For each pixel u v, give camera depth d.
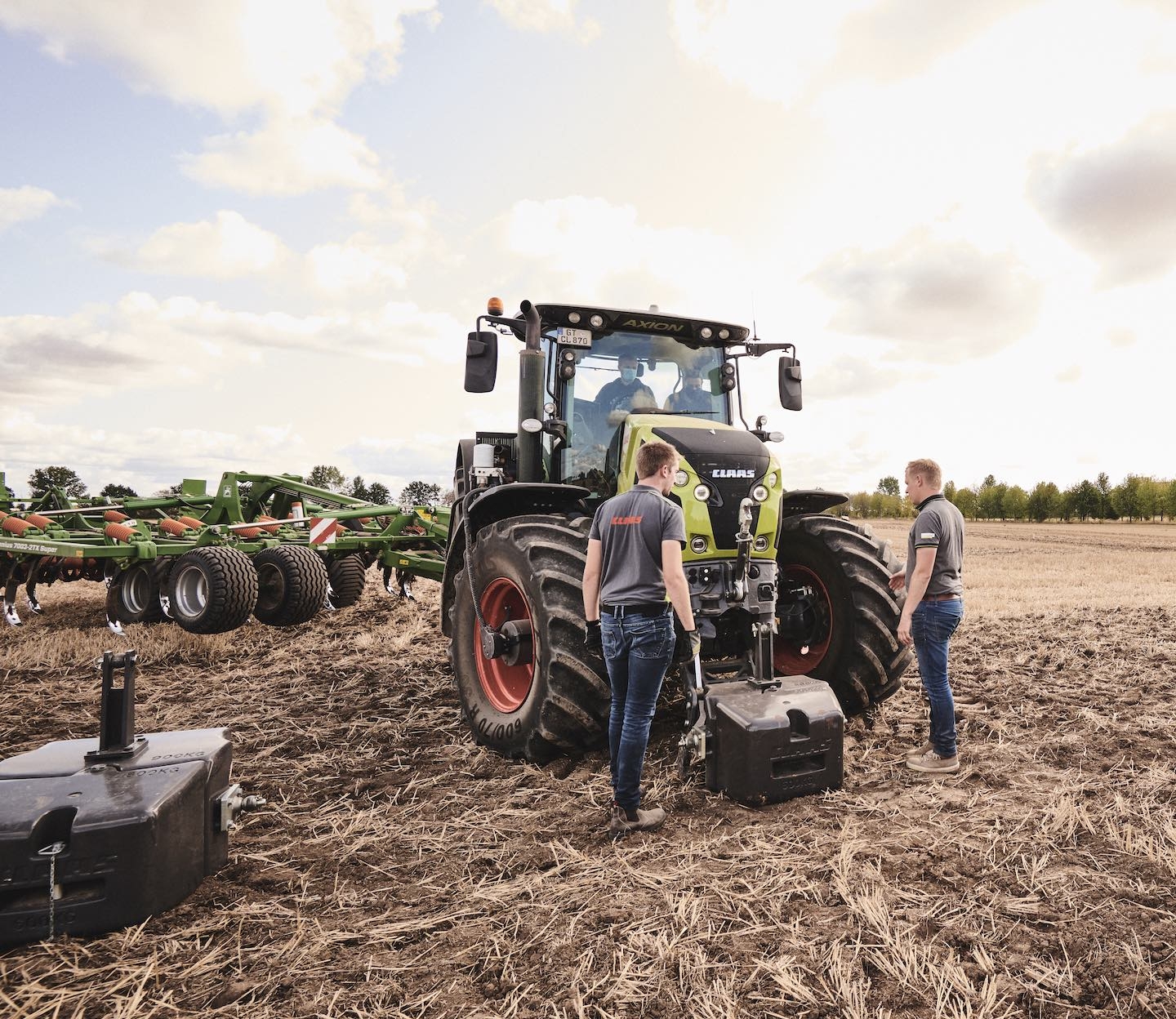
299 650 7.00
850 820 3.12
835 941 2.22
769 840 2.93
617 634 2.98
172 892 2.45
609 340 4.78
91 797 2.38
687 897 2.47
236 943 2.26
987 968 2.08
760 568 3.87
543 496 4.27
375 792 3.58
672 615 3.21
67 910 2.25
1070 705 4.98
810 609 4.65
